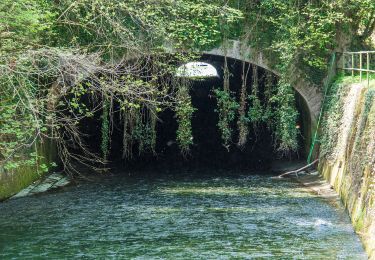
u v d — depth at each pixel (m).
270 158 31.38
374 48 28.00
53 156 28.34
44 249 16.14
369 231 15.95
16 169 23.47
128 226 18.56
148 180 27.03
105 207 21.33
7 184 22.73
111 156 32.44
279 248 16.03
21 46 17.31
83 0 20.25
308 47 26.55
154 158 32.38
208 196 23.22
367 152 17.77
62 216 19.92
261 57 27.08
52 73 17.33
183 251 15.91
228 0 26.56
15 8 16.98
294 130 26.92
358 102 21.22
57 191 24.38
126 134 27.12
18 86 16.91
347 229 17.89
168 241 16.88
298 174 27.38
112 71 17.73
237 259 15.16
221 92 27.42
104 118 26.92
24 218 19.64
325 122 26.27
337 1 26.89
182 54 25.55
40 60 16.59
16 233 17.77
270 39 26.97
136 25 23.78
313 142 27.42
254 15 26.81
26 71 17.45
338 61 27.55
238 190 24.44
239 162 31.34
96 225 18.73
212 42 26.75
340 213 19.98
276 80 28.97
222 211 20.53
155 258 15.34
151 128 27.84
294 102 28.08
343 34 27.45
